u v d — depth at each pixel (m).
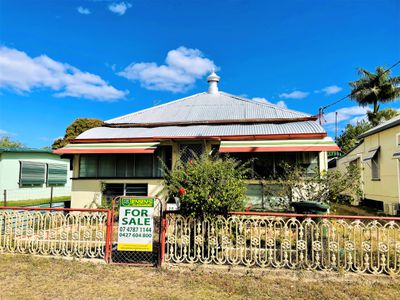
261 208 14.09
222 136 15.02
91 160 16.84
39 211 9.76
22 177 21.66
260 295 6.03
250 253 7.52
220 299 5.85
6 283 6.57
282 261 7.42
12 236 9.23
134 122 19.69
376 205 20.16
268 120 17.77
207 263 7.54
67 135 37.09
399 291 6.23
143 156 16.50
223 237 7.60
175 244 7.70
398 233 8.44
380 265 7.43
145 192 16.20
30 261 7.98
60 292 6.12
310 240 8.13
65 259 8.13
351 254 7.93
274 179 13.97
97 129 19.06
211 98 23.00
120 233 7.79
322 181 10.80
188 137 15.20
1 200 20.05
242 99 22.34
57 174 25.69
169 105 22.59
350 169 11.35
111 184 16.56
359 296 6.00
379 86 37.59
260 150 13.83
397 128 17.31
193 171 7.96
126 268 7.57
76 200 16.62
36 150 22.69
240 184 8.31
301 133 14.37
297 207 8.87
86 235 8.35
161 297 5.90
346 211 19.06
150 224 7.75
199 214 7.72
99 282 6.66
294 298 5.92
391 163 18.03
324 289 6.30
